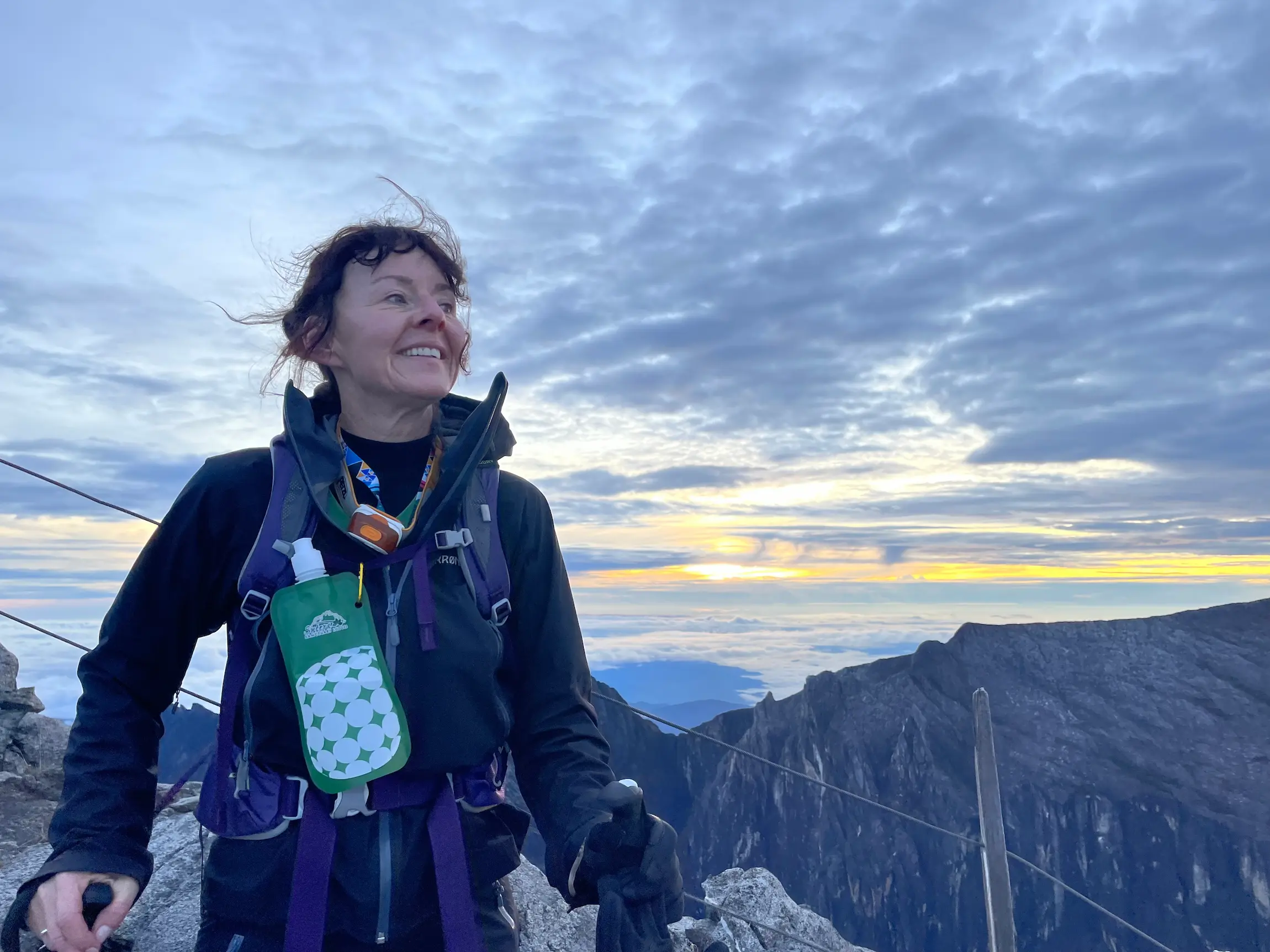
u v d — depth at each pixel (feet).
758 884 17.81
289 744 5.38
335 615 5.43
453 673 5.51
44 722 17.63
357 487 6.26
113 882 5.25
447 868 5.35
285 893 5.30
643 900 4.66
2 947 5.13
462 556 5.86
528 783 6.42
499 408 5.96
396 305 6.18
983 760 22.21
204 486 5.84
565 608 6.59
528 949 12.56
